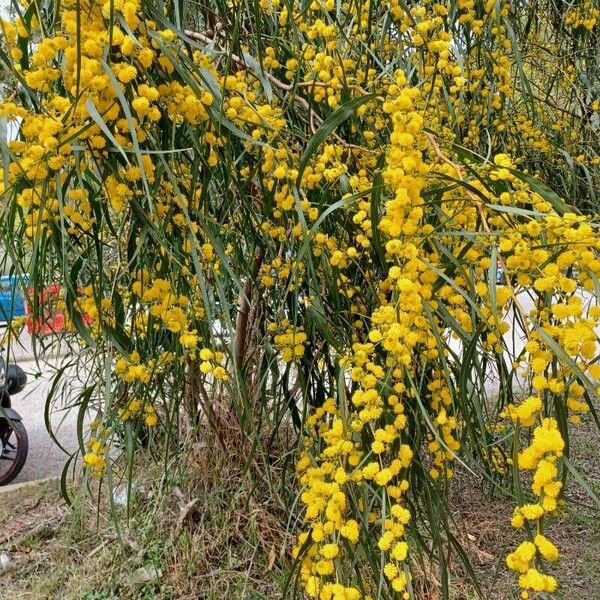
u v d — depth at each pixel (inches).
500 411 54.0
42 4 36.7
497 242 34.8
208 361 43.6
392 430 36.0
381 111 50.3
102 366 56.7
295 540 78.4
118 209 36.1
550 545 27.6
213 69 41.1
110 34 28.6
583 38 84.5
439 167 37.5
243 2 49.1
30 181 32.0
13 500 104.3
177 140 41.1
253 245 55.6
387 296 51.1
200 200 40.5
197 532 82.0
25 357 158.6
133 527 87.7
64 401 115.9
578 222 30.8
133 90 31.3
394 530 34.4
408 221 33.0
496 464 69.3
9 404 110.8
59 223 36.7
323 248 46.2
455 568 79.4
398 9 54.7
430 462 58.3
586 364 30.6
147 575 80.1
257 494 82.6
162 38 33.9
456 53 60.2
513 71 92.8
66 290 37.1
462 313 39.5
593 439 117.0
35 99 32.1
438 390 42.8
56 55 33.0
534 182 34.4
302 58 51.9
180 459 83.1
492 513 92.3
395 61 54.7
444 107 62.5
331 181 43.0
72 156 32.8
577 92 87.0
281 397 73.0
